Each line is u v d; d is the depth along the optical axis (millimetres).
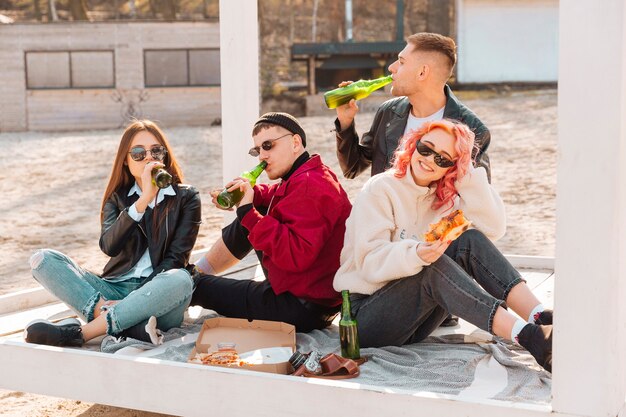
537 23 18688
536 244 7090
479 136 3506
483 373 2795
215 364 2830
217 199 3166
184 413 2779
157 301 3205
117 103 17953
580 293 2230
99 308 3348
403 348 3039
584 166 2186
